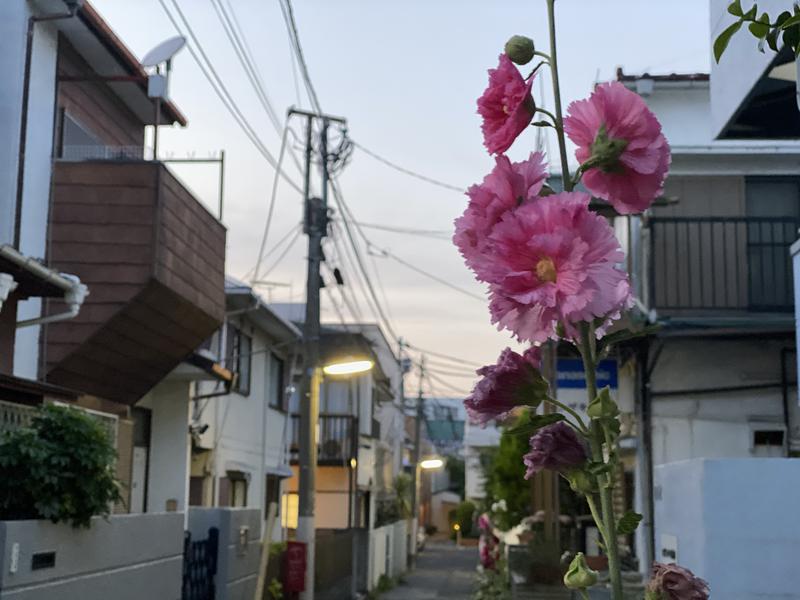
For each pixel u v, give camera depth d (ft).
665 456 38.45
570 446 7.54
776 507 21.77
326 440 96.89
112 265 35.99
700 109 42.57
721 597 21.59
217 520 40.34
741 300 39.27
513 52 7.72
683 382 38.81
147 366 40.65
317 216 55.36
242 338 64.59
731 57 23.95
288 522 92.27
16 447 22.89
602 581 31.01
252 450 67.92
